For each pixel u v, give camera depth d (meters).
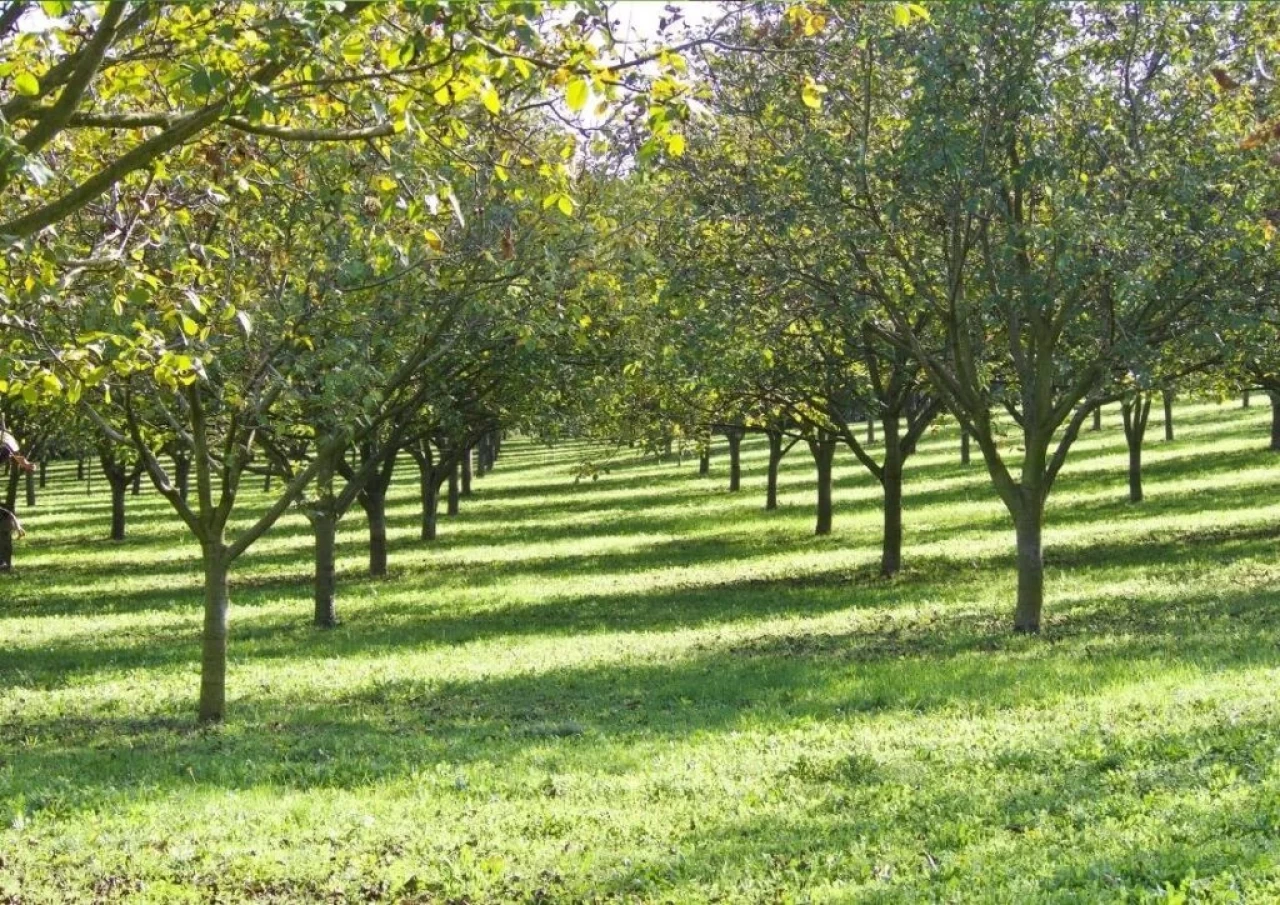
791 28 10.30
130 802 11.67
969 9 16.69
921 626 21.94
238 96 6.71
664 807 10.58
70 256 9.16
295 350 15.62
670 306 19.12
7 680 21.25
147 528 58.75
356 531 52.31
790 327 23.23
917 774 10.92
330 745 14.38
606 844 9.62
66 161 10.02
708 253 19.42
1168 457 55.81
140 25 7.41
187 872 9.42
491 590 32.62
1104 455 59.59
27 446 41.50
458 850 9.69
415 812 10.98
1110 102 18.66
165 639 26.00
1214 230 17.41
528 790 11.54
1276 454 51.97
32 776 13.24
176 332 11.23
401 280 14.80
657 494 61.44
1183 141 18.14
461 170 10.20
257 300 13.95
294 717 16.62
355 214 12.62
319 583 27.36
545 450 106.31
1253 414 72.50
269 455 26.00
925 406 32.56
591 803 10.91
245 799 11.68
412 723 15.84
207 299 10.01
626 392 27.25
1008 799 9.69
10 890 9.02
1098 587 25.27
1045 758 10.87
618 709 16.06
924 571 30.98
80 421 22.70
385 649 23.33
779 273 18.91
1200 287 18.48
